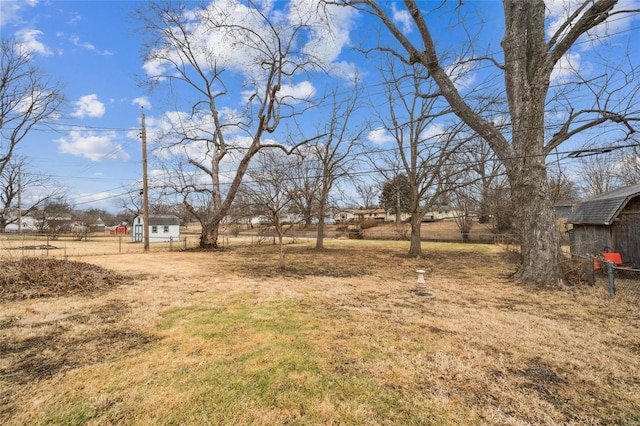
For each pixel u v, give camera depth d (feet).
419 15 25.85
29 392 8.98
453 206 83.92
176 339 13.12
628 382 9.64
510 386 9.41
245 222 78.95
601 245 32.27
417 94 34.12
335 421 7.78
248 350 11.99
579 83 24.85
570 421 7.77
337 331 14.16
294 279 28.81
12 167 118.42
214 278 29.14
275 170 44.73
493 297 21.12
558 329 14.40
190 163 64.90
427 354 11.66
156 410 8.19
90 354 11.59
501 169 48.42
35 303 18.98
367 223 121.08
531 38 24.70
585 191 91.56
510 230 60.23
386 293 22.53
